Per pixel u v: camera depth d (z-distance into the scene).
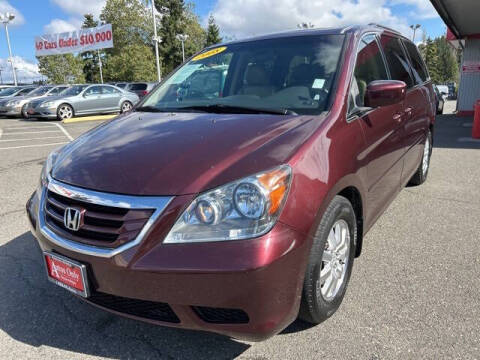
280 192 1.97
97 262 2.04
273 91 2.98
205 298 1.88
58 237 2.21
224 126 2.54
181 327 2.03
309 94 2.80
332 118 2.53
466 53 16.22
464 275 3.04
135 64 49.03
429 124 4.98
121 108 19.19
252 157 2.09
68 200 2.23
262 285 1.88
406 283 2.95
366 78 3.16
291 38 3.42
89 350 2.38
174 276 1.88
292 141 2.23
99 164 2.31
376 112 3.04
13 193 5.51
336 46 3.13
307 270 2.12
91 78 66.56
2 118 19.47
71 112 17.52
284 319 2.03
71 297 2.92
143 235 1.95
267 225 1.91
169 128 2.66
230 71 3.38
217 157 2.14
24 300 2.89
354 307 2.67
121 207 2.02
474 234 3.78
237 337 2.01
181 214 1.94
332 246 2.43
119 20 56.56
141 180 2.08
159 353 2.33
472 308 2.62
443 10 11.94
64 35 33.12
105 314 2.71
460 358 2.18
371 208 3.01
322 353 2.27
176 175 2.06
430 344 2.30
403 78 4.03
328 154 2.30
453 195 4.96
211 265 1.85
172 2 59.91
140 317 2.10
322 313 2.36
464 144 8.79
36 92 20.14
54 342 2.45
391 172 3.47
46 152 8.88
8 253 3.62
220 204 1.92
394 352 2.25
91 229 2.09
